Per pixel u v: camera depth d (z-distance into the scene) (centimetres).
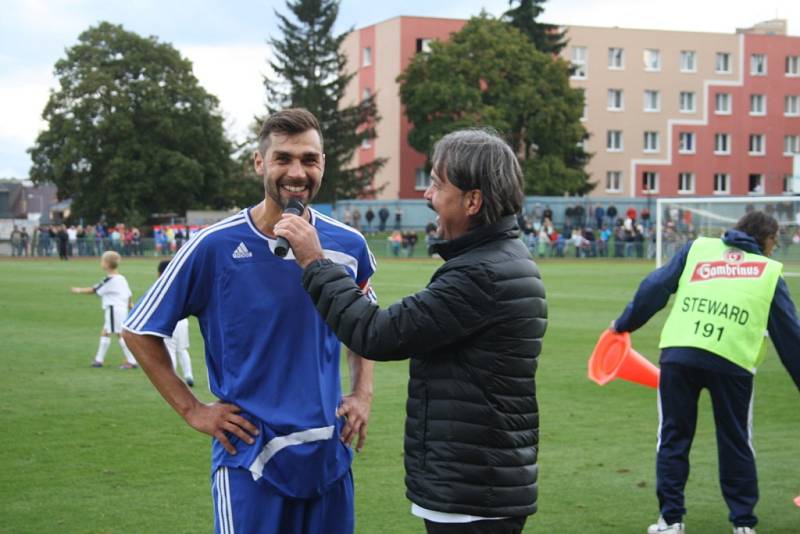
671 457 592
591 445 831
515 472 345
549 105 6291
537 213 5891
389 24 6869
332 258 396
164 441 828
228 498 381
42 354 1396
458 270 340
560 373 1250
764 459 796
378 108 6838
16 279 3114
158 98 6106
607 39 7238
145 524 598
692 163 7456
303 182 375
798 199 1795
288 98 6550
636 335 1752
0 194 10394
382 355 343
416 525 607
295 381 379
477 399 341
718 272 595
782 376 1248
